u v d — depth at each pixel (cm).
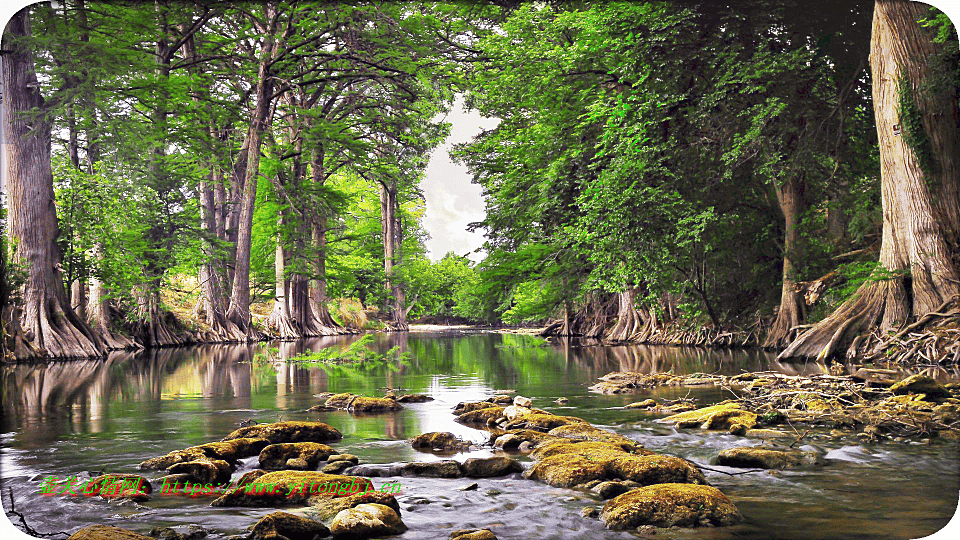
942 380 974
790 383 914
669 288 2075
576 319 3098
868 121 1702
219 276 2683
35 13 1761
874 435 583
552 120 2416
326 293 3909
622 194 1745
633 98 1759
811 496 407
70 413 749
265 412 755
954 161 1287
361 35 2706
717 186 1856
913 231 1312
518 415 646
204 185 2819
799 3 1587
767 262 2002
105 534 326
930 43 1277
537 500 401
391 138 3638
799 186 1820
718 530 348
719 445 555
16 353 1559
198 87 2548
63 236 1845
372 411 756
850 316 1394
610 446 504
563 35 2309
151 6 2148
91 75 1873
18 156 1734
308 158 3453
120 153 2064
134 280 2117
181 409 780
